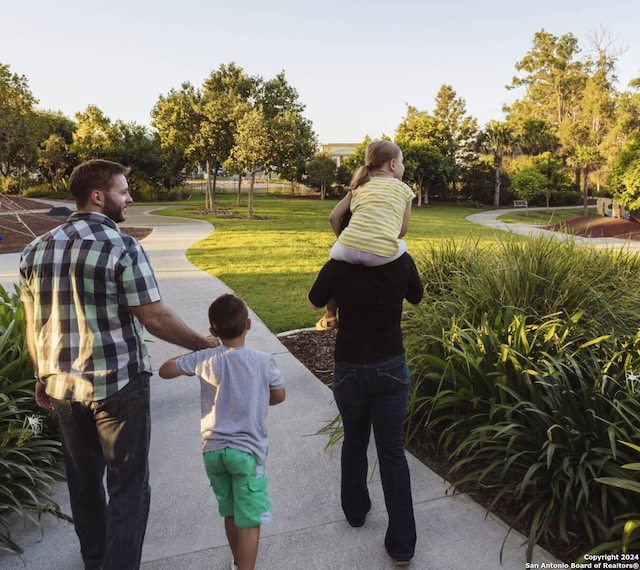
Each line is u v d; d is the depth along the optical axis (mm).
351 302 2459
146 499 2287
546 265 4438
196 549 2682
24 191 45969
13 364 3479
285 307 7648
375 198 2502
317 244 15758
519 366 3209
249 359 2426
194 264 11727
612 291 4570
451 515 2902
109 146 46594
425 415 3773
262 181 78562
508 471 3051
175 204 41281
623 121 44625
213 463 2348
